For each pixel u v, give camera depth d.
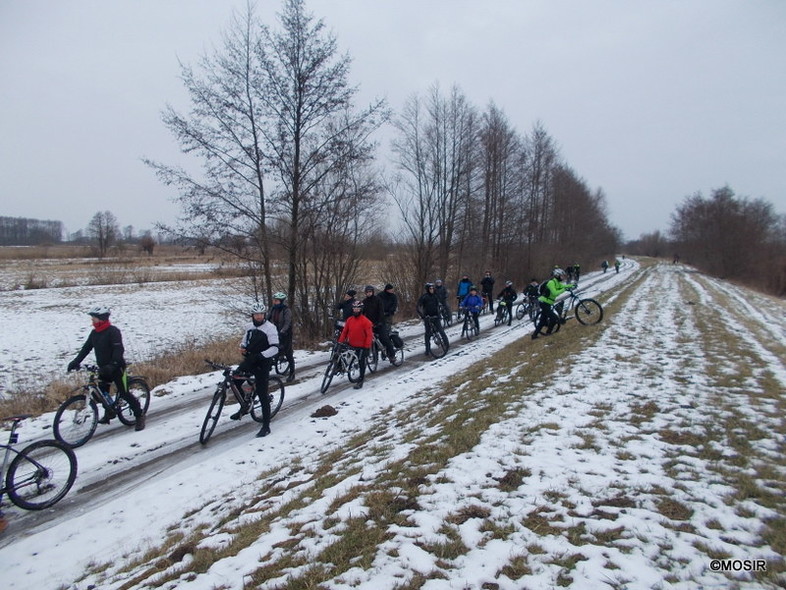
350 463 5.30
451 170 25.17
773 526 3.25
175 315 21.25
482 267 30.81
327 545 3.38
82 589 3.62
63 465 5.21
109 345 6.98
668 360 8.66
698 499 3.68
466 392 7.66
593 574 2.81
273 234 14.38
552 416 5.84
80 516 4.86
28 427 7.31
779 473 4.02
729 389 6.62
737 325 13.89
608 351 9.67
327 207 15.00
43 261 52.91
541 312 12.80
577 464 4.41
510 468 4.41
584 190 59.50
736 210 53.06
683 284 35.53
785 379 7.08
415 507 3.83
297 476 5.30
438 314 12.54
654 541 3.13
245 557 3.43
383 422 7.01
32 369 11.96
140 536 4.46
